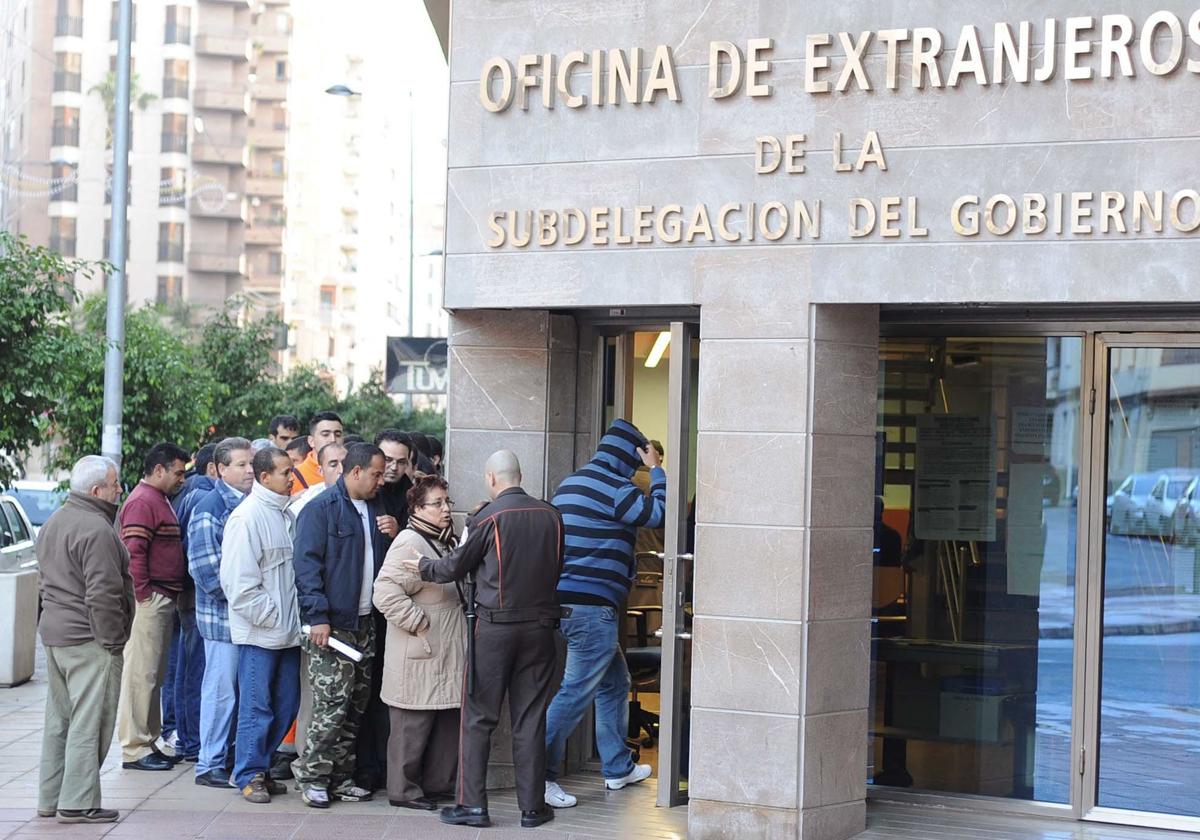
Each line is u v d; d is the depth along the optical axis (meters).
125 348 18.75
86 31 80.25
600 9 7.54
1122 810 7.55
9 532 15.62
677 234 7.32
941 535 7.95
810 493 7.05
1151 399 7.60
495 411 8.24
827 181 7.04
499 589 7.41
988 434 7.88
